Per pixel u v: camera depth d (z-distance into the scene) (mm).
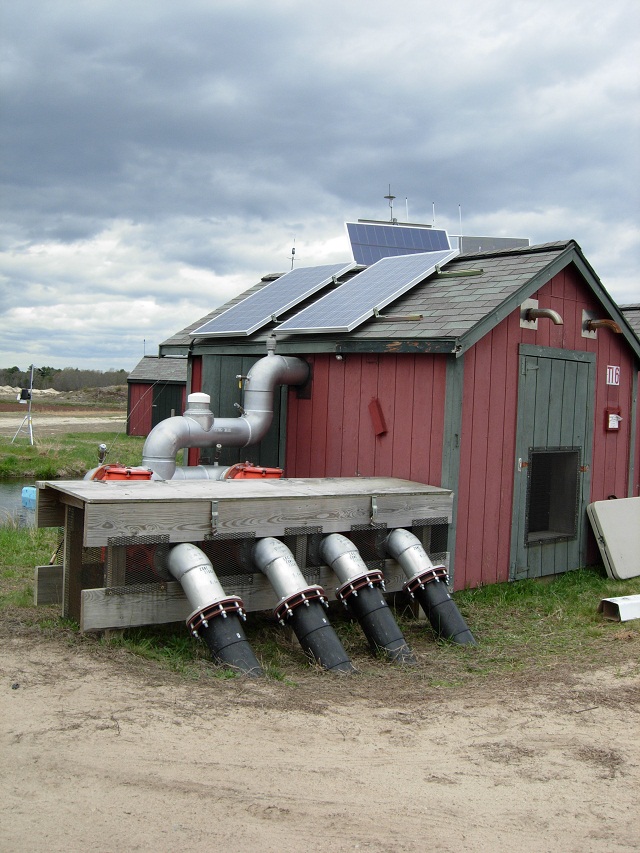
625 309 14070
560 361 9703
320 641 6312
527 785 4246
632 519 10500
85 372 84688
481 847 3623
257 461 10406
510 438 9055
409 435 8641
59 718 4688
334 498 7176
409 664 6531
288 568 6535
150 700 5086
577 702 5574
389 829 3727
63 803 3770
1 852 3352
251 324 10203
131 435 30578
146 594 6262
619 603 8094
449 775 4324
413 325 8633
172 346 11500
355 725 4977
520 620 8039
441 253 10297
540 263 9188
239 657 5941
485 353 8648
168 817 3705
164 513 6266
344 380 9336
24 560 9305
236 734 4672
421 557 7406
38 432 30781
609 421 10547
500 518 8969
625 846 3689
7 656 5727
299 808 3865
